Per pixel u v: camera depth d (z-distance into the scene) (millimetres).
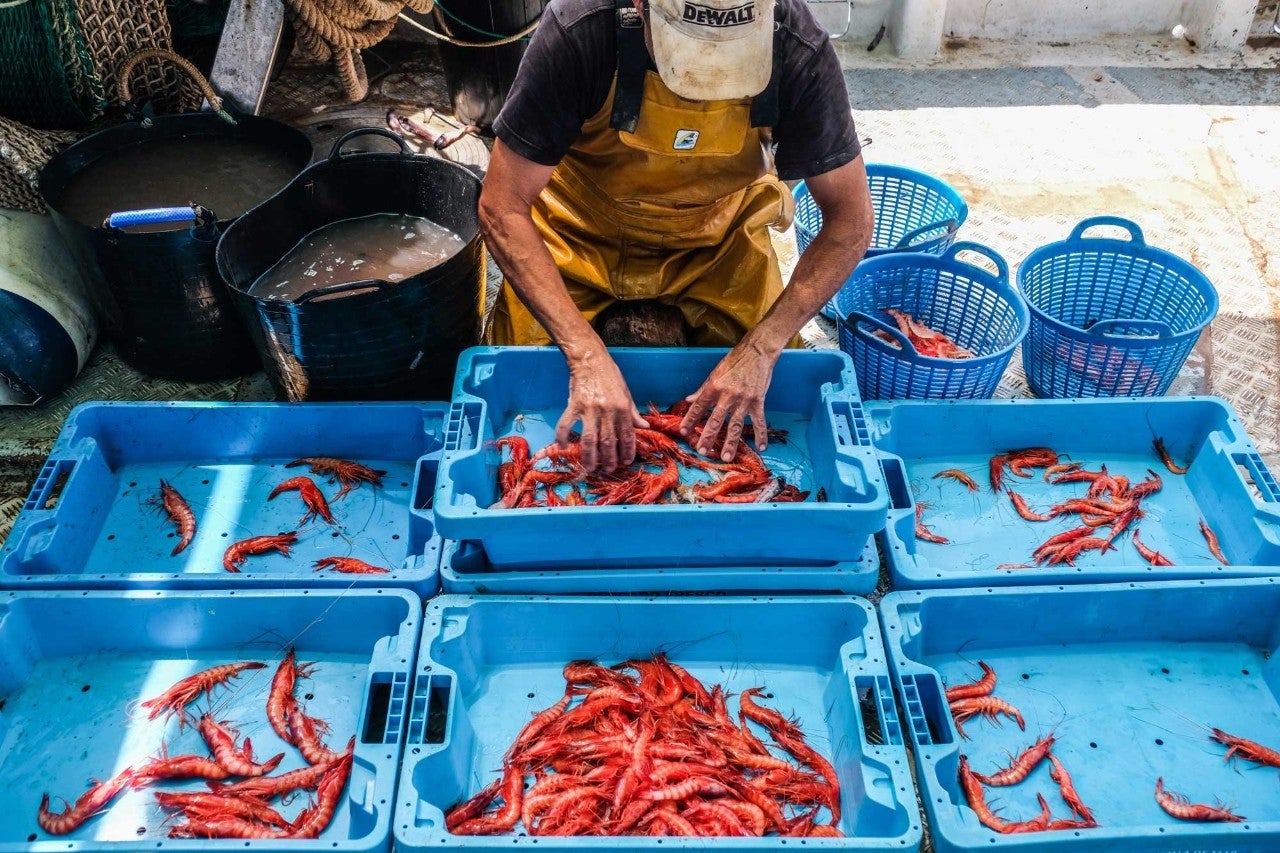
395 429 3236
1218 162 4918
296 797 2500
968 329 3789
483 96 4672
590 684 2723
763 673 2787
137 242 3086
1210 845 2256
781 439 3244
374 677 2512
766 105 2482
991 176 4801
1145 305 3805
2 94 3680
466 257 3146
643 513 2629
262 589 2715
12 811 2465
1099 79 5539
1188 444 3359
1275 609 2807
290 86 5039
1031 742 2666
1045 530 3182
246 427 3227
